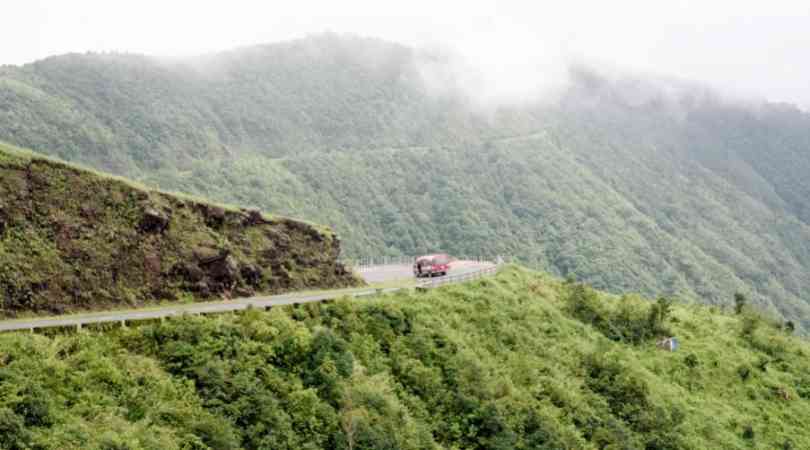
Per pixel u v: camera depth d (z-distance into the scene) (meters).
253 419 33.03
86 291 41.16
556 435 44.28
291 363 37.78
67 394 29.77
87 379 30.83
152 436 29.00
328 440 34.69
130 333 34.31
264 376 35.72
